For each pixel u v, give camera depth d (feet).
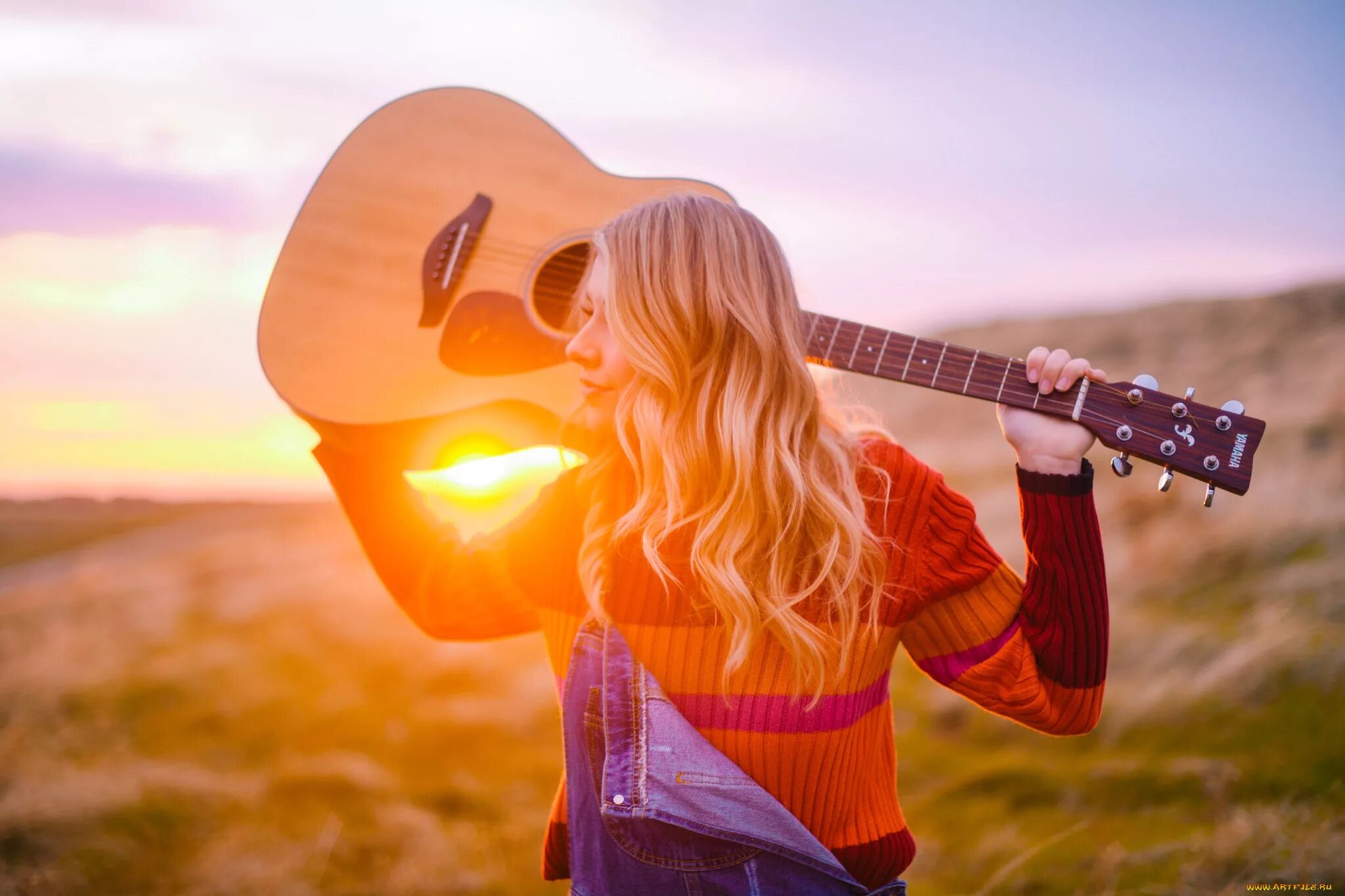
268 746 17.70
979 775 15.43
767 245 4.06
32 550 36.37
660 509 3.82
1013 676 3.94
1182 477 28.53
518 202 6.16
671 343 3.83
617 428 3.98
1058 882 11.07
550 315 6.10
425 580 4.70
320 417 5.73
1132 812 13.01
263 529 37.60
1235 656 17.08
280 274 5.84
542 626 4.58
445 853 13.69
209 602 27.94
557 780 16.96
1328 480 26.63
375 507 4.84
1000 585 4.03
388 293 5.92
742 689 3.77
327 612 26.43
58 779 15.21
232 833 14.01
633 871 3.78
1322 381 40.32
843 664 3.75
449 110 6.21
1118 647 19.52
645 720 3.75
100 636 24.57
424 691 21.18
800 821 3.83
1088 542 3.91
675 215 4.00
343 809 14.90
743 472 3.71
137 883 12.76
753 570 3.72
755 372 3.84
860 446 4.08
